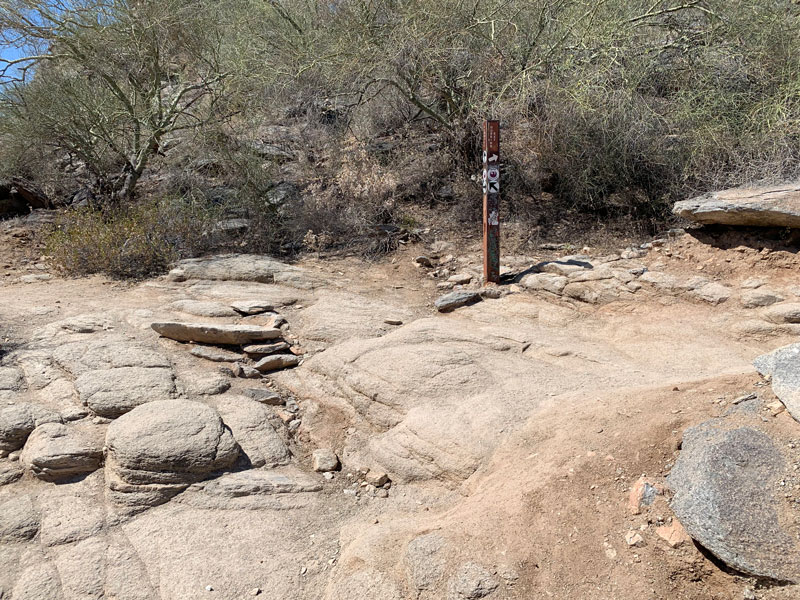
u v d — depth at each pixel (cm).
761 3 838
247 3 1024
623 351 547
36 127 950
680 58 888
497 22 889
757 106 801
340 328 599
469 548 306
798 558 262
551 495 329
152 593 321
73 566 336
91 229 826
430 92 993
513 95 861
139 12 933
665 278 650
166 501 388
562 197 891
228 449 414
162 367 514
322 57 912
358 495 405
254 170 923
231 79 946
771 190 694
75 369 495
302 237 882
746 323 560
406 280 764
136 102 985
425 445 412
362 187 902
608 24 808
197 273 752
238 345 576
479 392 460
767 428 322
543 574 289
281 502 391
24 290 711
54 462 400
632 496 314
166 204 892
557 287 668
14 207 1027
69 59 979
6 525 361
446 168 973
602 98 803
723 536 272
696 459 312
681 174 820
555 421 402
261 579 329
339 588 309
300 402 508
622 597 276
